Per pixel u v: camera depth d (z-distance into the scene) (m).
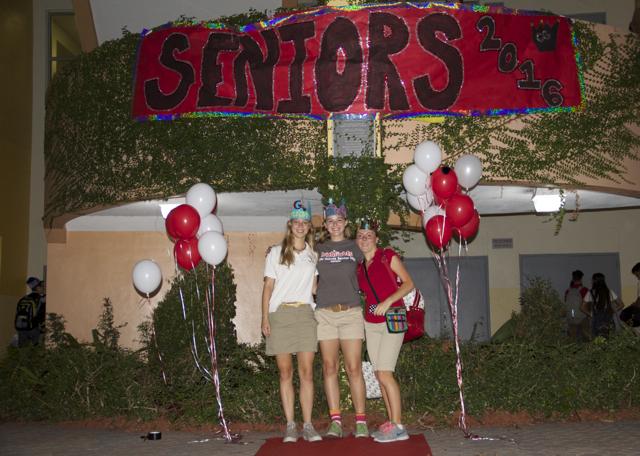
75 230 13.19
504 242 15.53
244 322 12.95
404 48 9.35
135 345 12.91
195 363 8.40
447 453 6.09
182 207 7.44
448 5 9.42
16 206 16.97
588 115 9.81
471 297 15.47
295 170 9.48
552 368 8.16
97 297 13.05
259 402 7.99
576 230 15.45
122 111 10.38
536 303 9.20
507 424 7.80
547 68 9.66
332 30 9.38
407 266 15.60
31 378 8.79
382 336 6.65
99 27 12.00
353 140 9.36
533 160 9.57
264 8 11.74
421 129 9.46
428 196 8.12
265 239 13.19
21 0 17.61
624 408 8.37
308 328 6.62
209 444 6.88
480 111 9.41
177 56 9.86
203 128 9.81
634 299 15.14
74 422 8.49
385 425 6.48
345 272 6.73
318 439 6.52
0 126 16.20
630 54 10.13
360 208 9.07
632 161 10.06
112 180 10.41
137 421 8.23
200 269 9.19
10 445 7.04
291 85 9.45
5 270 16.27
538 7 16.28
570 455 5.95
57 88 11.41
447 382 7.86
